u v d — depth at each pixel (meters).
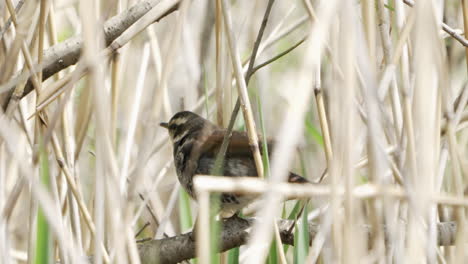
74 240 7.32
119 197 5.43
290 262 9.32
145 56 8.66
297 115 4.22
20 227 10.02
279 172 4.16
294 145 4.20
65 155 7.50
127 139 8.03
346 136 4.69
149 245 7.60
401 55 6.80
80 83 9.17
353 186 4.73
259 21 10.76
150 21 6.68
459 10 9.93
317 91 6.79
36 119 7.41
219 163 6.36
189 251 7.47
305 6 6.53
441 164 7.30
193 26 10.05
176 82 11.26
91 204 8.24
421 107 4.60
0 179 7.51
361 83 5.94
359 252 4.77
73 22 10.25
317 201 8.80
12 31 7.61
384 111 5.67
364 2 6.05
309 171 9.98
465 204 5.11
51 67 7.56
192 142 8.74
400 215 6.89
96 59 4.86
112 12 8.18
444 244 7.55
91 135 10.58
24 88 7.48
